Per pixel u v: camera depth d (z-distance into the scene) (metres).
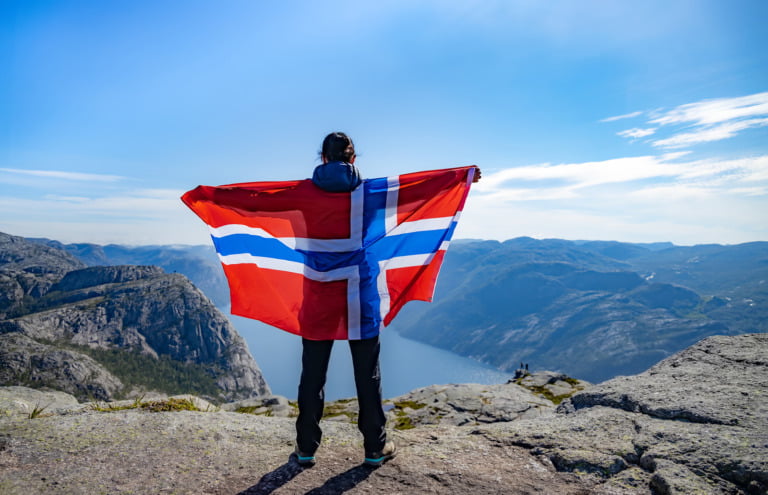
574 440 2.70
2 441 2.55
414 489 2.26
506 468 2.49
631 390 3.24
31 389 4.20
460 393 6.94
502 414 6.03
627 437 2.68
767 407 2.70
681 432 2.58
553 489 2.29
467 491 2.25
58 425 2.78
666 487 2.16
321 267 2.41
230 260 2.66
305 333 2.41
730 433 2.48
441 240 2.83
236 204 2.49
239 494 2.19
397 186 2.53
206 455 2.55
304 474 2.39
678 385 3.20
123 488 2.20
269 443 2.77
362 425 2.47
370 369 2.44
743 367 3.36
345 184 2.35
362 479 2.35
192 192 2.53
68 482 2.21
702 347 3.89
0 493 2.09
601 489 2.29
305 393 2.44
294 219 2.42
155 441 2.66
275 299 2.65
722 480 2.18
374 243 2.49
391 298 2.75
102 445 2.58
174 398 3.72
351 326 2.38
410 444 2.80
